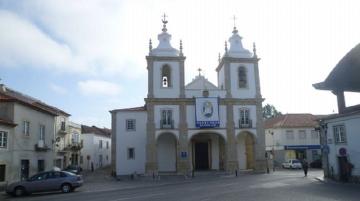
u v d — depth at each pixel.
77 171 45.66
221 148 45.66
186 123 43.16
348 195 18.23
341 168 28.62
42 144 35.81
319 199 16.73
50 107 45.69
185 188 24.25
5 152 29.23
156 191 22.70
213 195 19.06
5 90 38.81
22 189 24.64
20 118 31.77
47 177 25.33
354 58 28.11
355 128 26.84
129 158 44.50
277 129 59.97
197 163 45.62
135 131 45.00
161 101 43.28
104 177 43.16
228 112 43.94
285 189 21.81
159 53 44.75
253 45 46.38
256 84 45.31
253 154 43.91
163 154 44.56
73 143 57.16
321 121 31.22
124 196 20.27
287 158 59.09
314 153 59.75
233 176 38.03
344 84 29.14
